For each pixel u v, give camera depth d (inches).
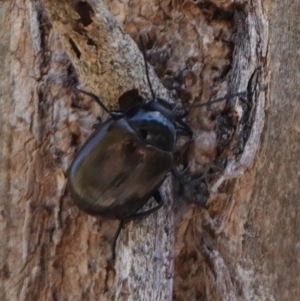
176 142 8.4
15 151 8.6
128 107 8.2
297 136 8.8
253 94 8.4
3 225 8.7
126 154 8.2
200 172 8.5
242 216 8.7
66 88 8.6
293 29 8.7
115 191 8.2
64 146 8.6
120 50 8.0
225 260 8.7
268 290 8.8
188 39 8.5
